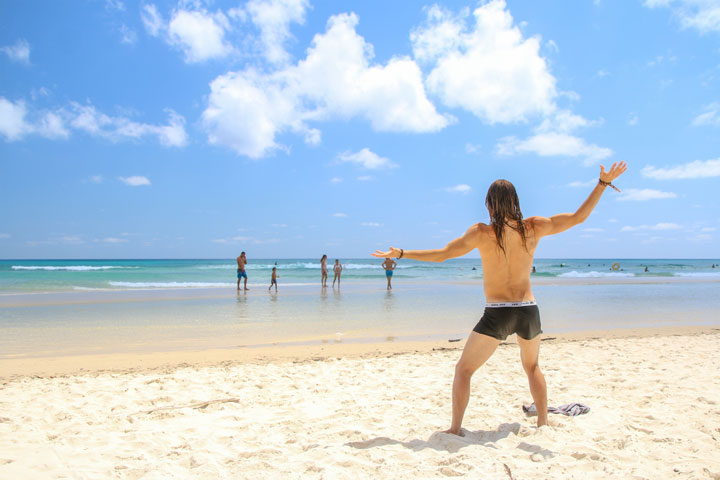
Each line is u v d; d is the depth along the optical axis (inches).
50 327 396.8
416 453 119.8
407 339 339.6
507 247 126.0
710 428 135.9
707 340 324.5
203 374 228.5
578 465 109.3
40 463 119.5
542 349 289.7
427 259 126.1
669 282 1094.4
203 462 119.0
